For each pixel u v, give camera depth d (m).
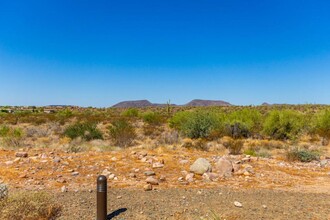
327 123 22.05
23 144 16.41
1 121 36.16
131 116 44.50
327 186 8.21
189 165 10.03
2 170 9.05
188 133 20.64
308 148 17.64
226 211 5.85
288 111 22.47
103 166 9.70
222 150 15.75
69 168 9.43
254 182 8.47
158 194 7.09
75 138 19.53
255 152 14.77
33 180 8.21
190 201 6.52
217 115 24.08
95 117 41.22
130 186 7.83
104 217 5.36
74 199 6.54
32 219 5.22
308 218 5.57
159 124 31.52
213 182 8.38
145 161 10.34
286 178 8.98
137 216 5.61
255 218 5.50
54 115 45.59
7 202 5.35
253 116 25.03
